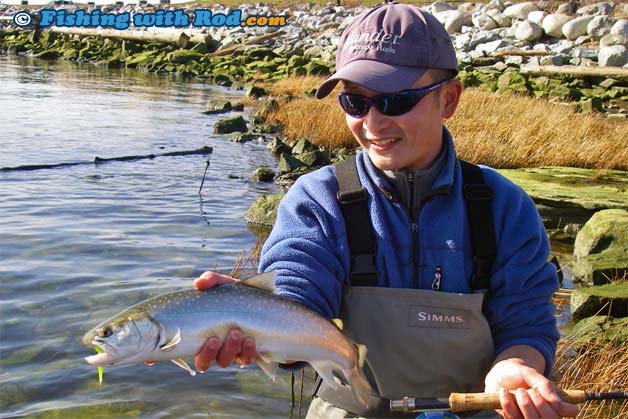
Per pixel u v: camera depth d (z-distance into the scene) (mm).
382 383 1236
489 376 1175
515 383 1135
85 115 8086
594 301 2723
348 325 1240
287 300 1116
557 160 5496
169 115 8539
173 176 5109
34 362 2172
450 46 1236
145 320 1019
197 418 1930
